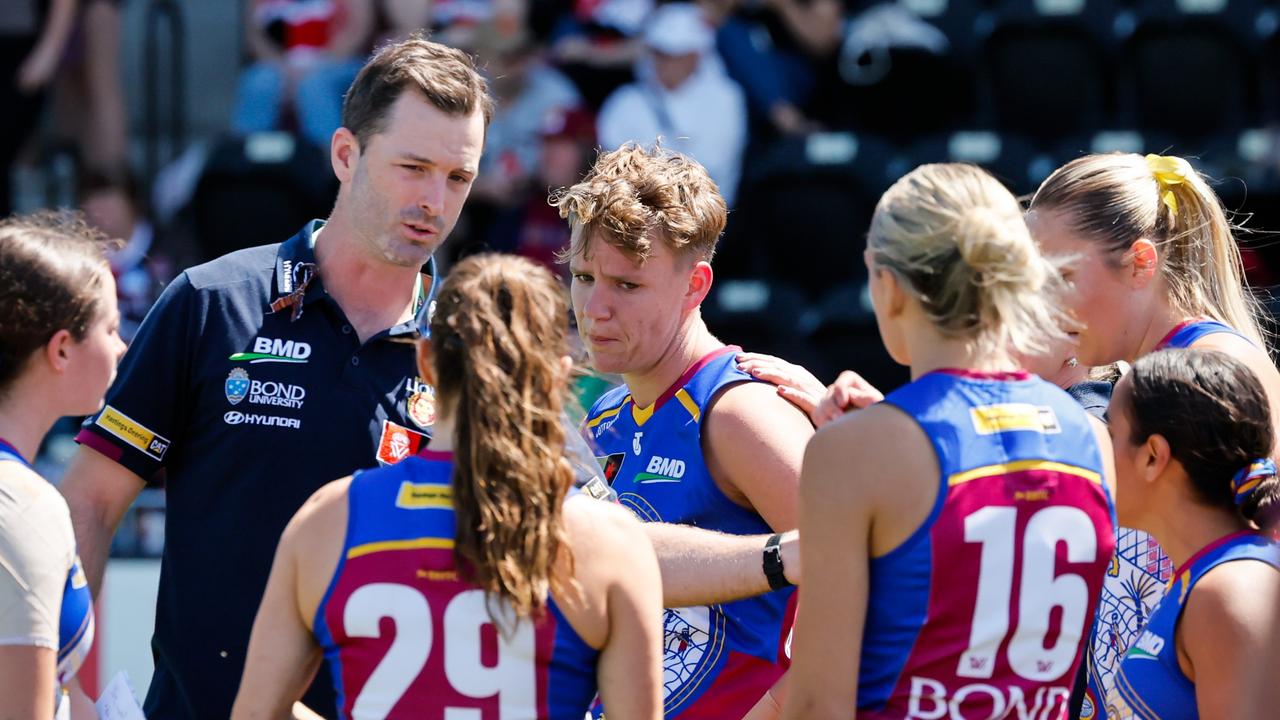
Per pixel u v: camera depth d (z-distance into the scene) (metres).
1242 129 26.62
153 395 9.80
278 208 24.27
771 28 27.20
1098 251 9.72
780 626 9.67
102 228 24.02
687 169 9.95
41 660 7.88
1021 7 26.98
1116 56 27.30
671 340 9.85
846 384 8.38
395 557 7.30
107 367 8.50
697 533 9.04
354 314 9.97
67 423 20.98
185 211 25.38
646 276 9.62
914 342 7.71
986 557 7.29
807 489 7.52
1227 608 8.22
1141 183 9.85
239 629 9.62
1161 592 9.76
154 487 17.41
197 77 28.84
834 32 27.02
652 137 24.91
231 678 9.64
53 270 8.16
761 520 9.64
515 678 7.31
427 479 7.45
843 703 7.38
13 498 7.93
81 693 9.08
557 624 7.37
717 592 8.81
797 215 24.59
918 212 7.48
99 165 25.14
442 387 7.46
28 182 25.62
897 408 7.44
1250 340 10.03
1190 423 8.40
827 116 27.17
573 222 9.91
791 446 9.26
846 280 24.58
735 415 9.41
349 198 9.83
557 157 24.53
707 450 9.59
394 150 9.51
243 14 28.50
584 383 14.55
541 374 7.39
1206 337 9.62
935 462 7.30
